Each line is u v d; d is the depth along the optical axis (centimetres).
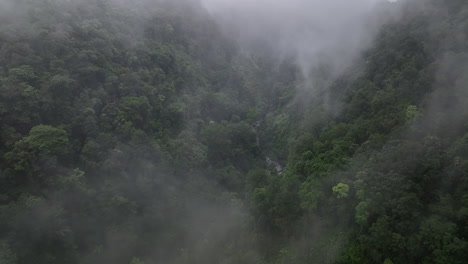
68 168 3697
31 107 3647
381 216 2455
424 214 2391
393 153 2798
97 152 3938
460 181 2430
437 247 2147
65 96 4019
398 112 3541
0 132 3422
